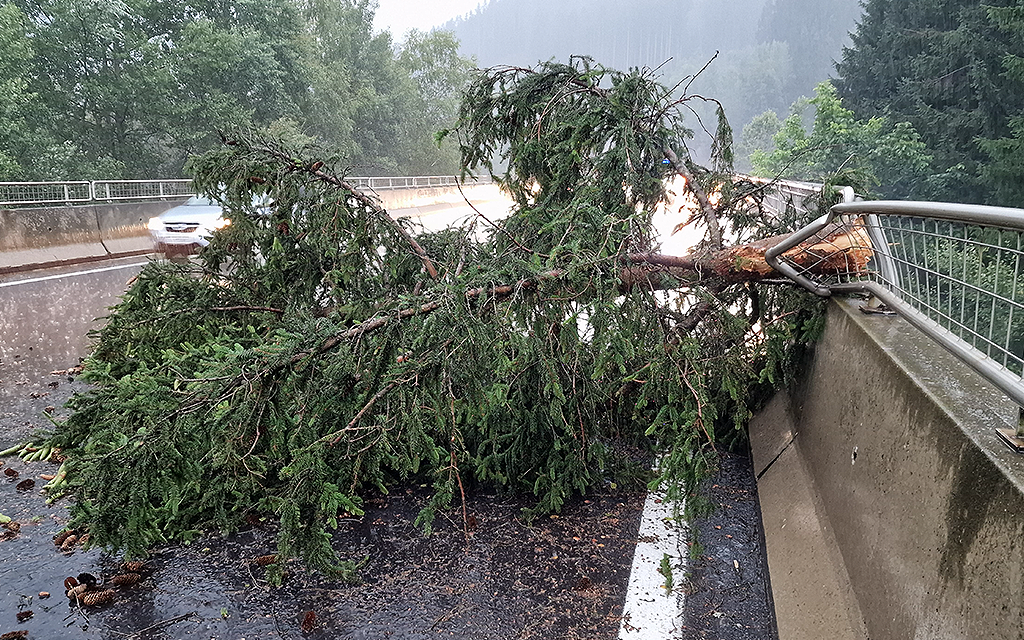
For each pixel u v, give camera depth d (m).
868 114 30.06
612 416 4.44
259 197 4.26
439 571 3.16
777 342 3.99
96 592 2.91
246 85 24.67
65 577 3.06
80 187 13.43
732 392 3.61
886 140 23.67
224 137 4.11
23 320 7.72
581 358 3.89
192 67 23.17
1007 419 1.87
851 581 2.45
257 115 25.22
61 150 18.34
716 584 3.08
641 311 3.41
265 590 2.99
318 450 2.93
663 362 3.40
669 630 2.76
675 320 3.89
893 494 2.20
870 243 3.48
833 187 4.28
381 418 3.08
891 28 31.05
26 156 17.66
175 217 11.06
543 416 3.79
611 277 3.34
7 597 2.91
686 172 4.84
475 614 2.84
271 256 4.27
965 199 23.33
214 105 22.61
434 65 47.25
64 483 3.66
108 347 4.44
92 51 22.17
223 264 4.64
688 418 3.30
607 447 4.41
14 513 3.60
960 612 1.64
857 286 3.45
